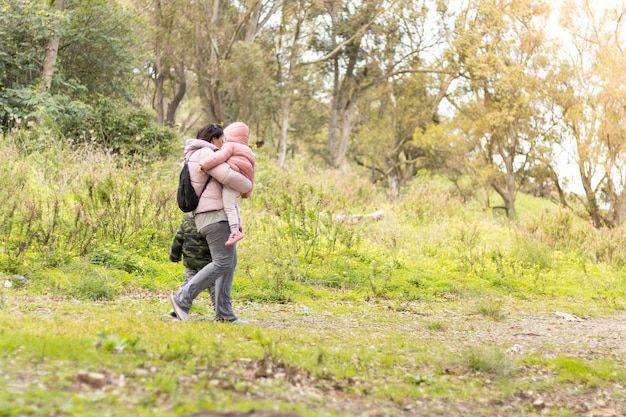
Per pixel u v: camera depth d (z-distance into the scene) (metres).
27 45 21.52
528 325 9.10
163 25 32.25
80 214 9.90
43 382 3.62
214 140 6.81
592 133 31.67
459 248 15.30
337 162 39.44
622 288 13.90
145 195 12.21
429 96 44.16
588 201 32.56
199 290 6.66
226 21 33.81
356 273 11.53
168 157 19.73
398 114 44.91
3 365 3.95
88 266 9.04
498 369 5.66
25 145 14.61
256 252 11.19
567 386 5.55
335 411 3.93
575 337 8.16
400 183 45.91
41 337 4.74
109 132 22.02
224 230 6.61
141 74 35.59
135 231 10.79
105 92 25.89
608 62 30.70
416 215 19.66
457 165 38.50
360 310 9.31
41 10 20.52
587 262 16.42
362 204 19.53
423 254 14.47
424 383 5.06
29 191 11.33
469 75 38.16
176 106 38.91
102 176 12.23
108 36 24.92
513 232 18.84
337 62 41.47
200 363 4.53
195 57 33.38
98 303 7.75
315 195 17.16
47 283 8.23
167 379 3.88
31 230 9.53
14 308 6.70
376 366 5.37
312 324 7.70
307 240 12.48
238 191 6.64
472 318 9.35
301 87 40.62
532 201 42.09
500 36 36.50
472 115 37.66
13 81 22.22
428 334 7.60
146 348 4.76
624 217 31.83
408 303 10.36
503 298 11.79
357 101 47.22
